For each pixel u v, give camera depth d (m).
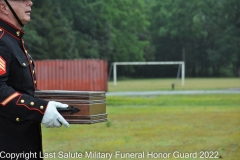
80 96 12.80
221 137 42.84
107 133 46.12
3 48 12.89
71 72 145.12
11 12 13.33
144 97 119.94
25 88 13.38
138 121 58.91
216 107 82.75
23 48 13.65
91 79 144.88
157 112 73.38
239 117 63.38
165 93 138.12
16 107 12.35
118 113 71.88
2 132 13.09
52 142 40.44
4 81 12.62
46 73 144.62
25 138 13.37
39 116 12.32
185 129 49.81
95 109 12.95
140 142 40.38
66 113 12.76
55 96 12.98
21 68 13.27
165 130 49.03
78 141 40.97
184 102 98.19
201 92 141.25
